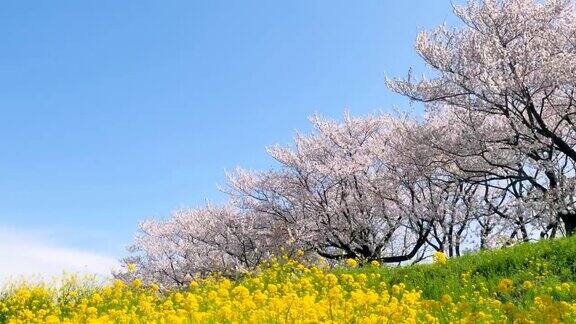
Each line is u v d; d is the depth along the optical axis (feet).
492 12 57.93
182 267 77.82
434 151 62.59
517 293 30.32
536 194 59.00
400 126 67.05
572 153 55.47
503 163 59.21
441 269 37.19
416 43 59.82
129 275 79.25
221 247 77.00
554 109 58.65
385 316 19.99
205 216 78.74
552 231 62.03
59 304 38.19
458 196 67.67
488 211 62.13
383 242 70.54
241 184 75.66
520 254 36.37
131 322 24.58
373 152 69.51
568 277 31.65
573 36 57.16
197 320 21.33
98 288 42.04
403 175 67.46
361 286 34.30
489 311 25.02
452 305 24.36
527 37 57.93
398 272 38.88
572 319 21.04
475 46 56.29
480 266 36.40
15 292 40.04
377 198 69.62
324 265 45.37
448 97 59.47
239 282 43.29
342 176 69.67
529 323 18.83
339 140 73.41
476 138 58.13
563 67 53.57
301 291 33.83
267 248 74.79
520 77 55.11
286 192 73.61
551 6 57.67
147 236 82.48
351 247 71.67
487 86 54.49
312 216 71.77
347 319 19.72
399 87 61.41
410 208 66.08
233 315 21.48
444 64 58.44
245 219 76.13
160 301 35.81
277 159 73.46
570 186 55.72
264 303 24.57
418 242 67.67
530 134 56.49
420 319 23.52
